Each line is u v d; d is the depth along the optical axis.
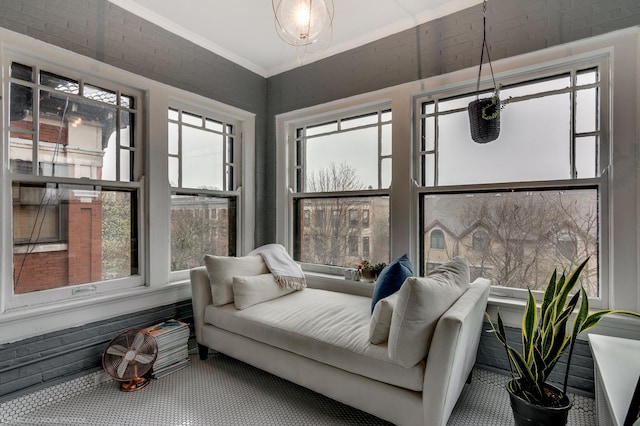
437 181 2.52
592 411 1.85
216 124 3.09
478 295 1.81
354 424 1.76
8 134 1.89
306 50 2.98
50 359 2.00
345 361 1.74
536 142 2.17
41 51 1.97
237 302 2.32
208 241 3.00
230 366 2.41
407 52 2.58
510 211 2.25
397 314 1.55
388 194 2.76
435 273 1.92
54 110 2.08
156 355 2.19
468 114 2.20
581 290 1.58
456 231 2.44
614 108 1.89
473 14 2.30
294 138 3.37
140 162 2.50
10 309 1.88
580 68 2.04
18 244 1.92
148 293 2.47
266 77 3.46
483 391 2.07
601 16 1.91
